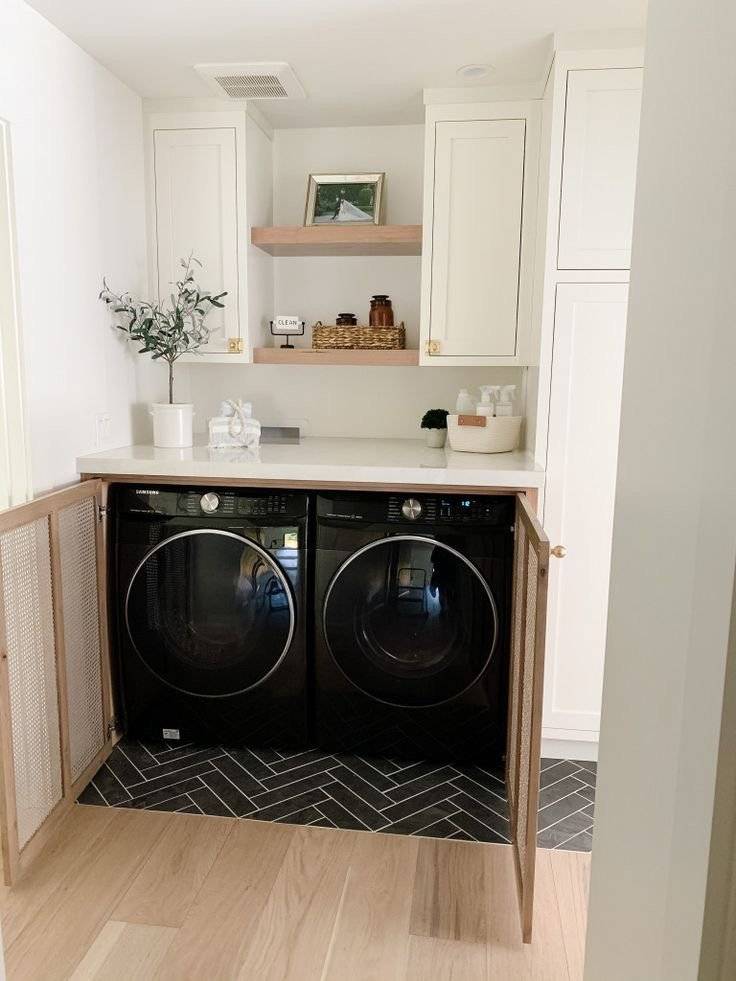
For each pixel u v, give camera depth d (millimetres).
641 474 833
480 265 2732
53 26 2236
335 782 2404
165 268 2920
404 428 3277
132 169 2793
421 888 1913
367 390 3275
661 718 708
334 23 2201
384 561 2438
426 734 2514
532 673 1672
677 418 683
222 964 1656
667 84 786
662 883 677
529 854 1684
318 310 3264
